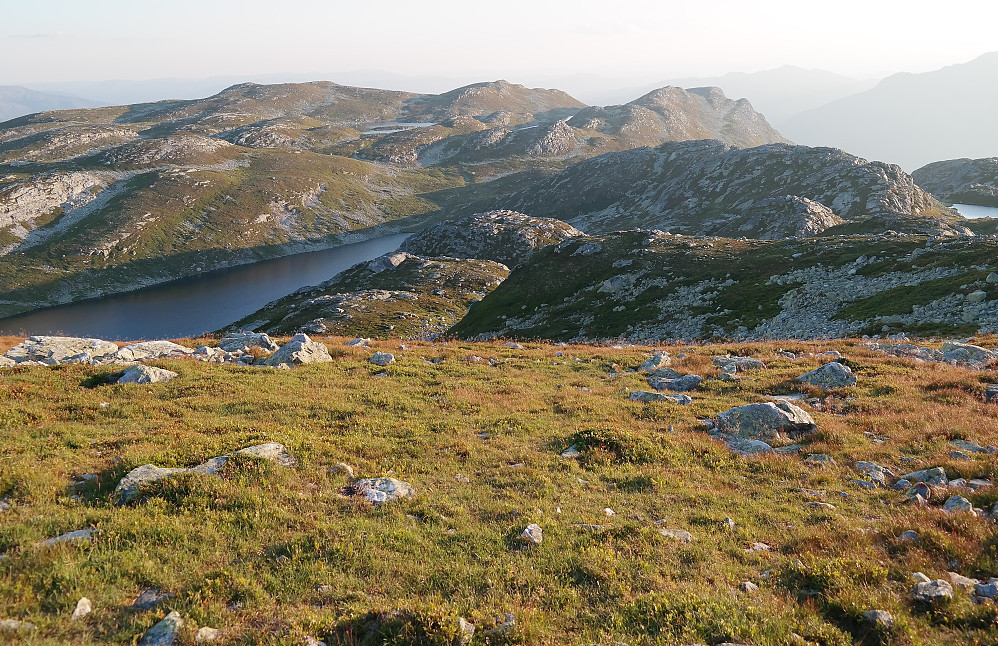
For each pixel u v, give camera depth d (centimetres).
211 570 1016
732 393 2728
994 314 4312
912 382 2662
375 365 3288
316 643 827
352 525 1243
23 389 2286
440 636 830
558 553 1158
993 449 1753
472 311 11031
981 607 869
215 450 1581
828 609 933
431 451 1836
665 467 1777
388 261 17488
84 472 1432
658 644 852
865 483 1587
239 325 14750
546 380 3147
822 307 6262
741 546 1225
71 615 863
